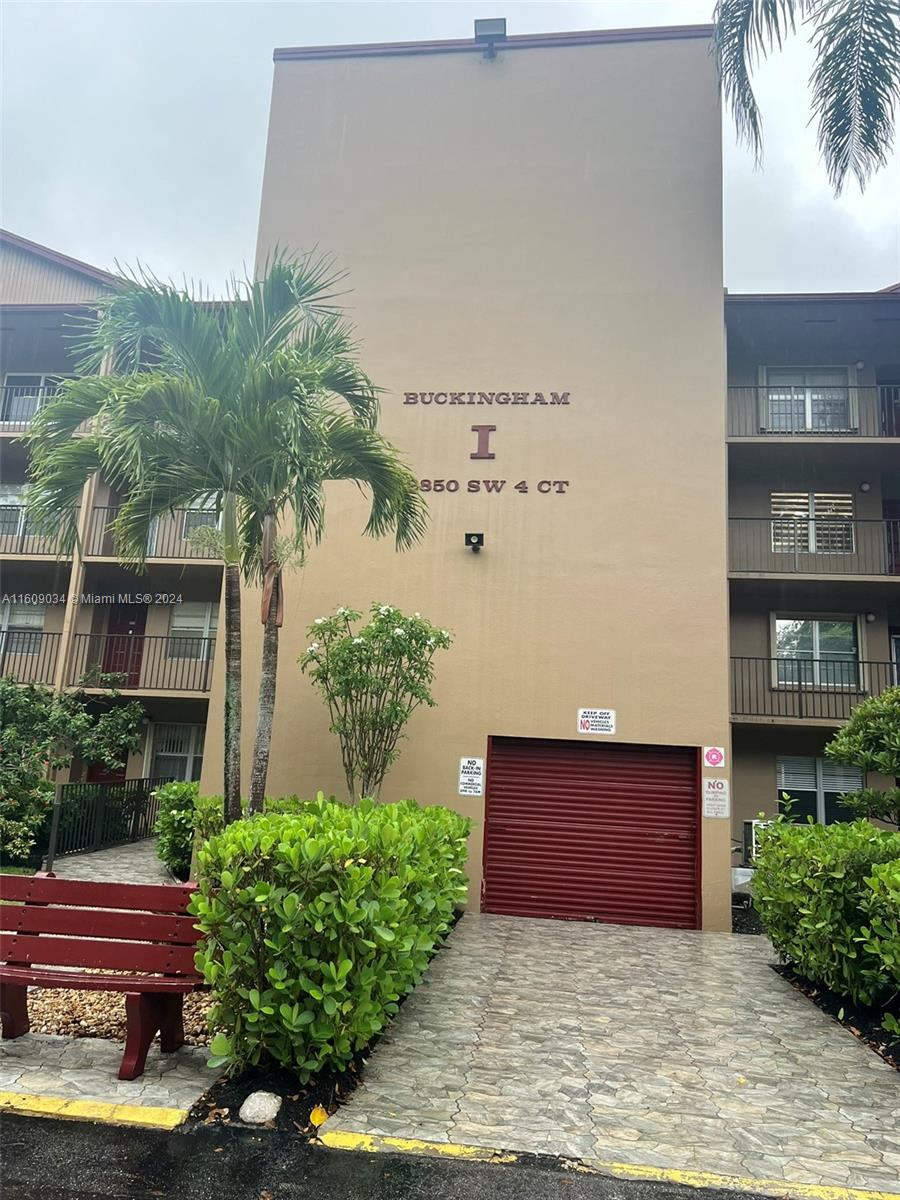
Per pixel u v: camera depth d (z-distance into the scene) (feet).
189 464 24.77
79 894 15.58
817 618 47.57
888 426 48.80
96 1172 11.47
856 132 29.63
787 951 23.71
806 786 45.73
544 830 33.22
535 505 35.19
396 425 36.47
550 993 21.42
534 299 36.94
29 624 54.60
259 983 14.23
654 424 35.29
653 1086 15.38
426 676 31.83
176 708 52.60
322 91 40.01
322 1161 12.01
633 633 33.73
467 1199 11.25
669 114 37.83
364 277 37.93
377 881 15.31
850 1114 14.46
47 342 55.98
